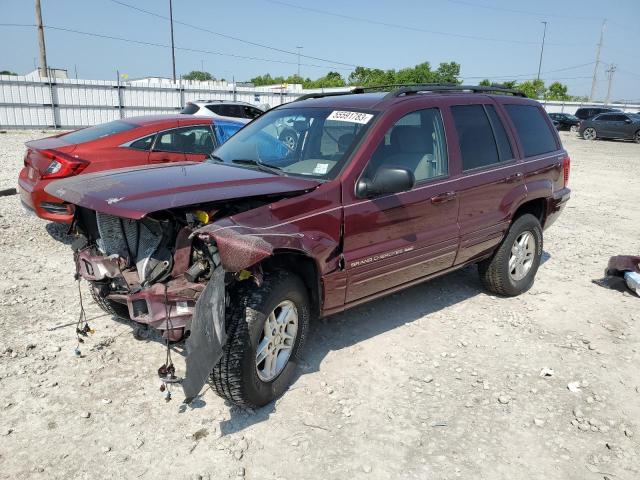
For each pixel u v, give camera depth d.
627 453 3.18
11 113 26.50
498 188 4.97
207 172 3.79
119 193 3.16
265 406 3.51
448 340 4.52
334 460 3.04
